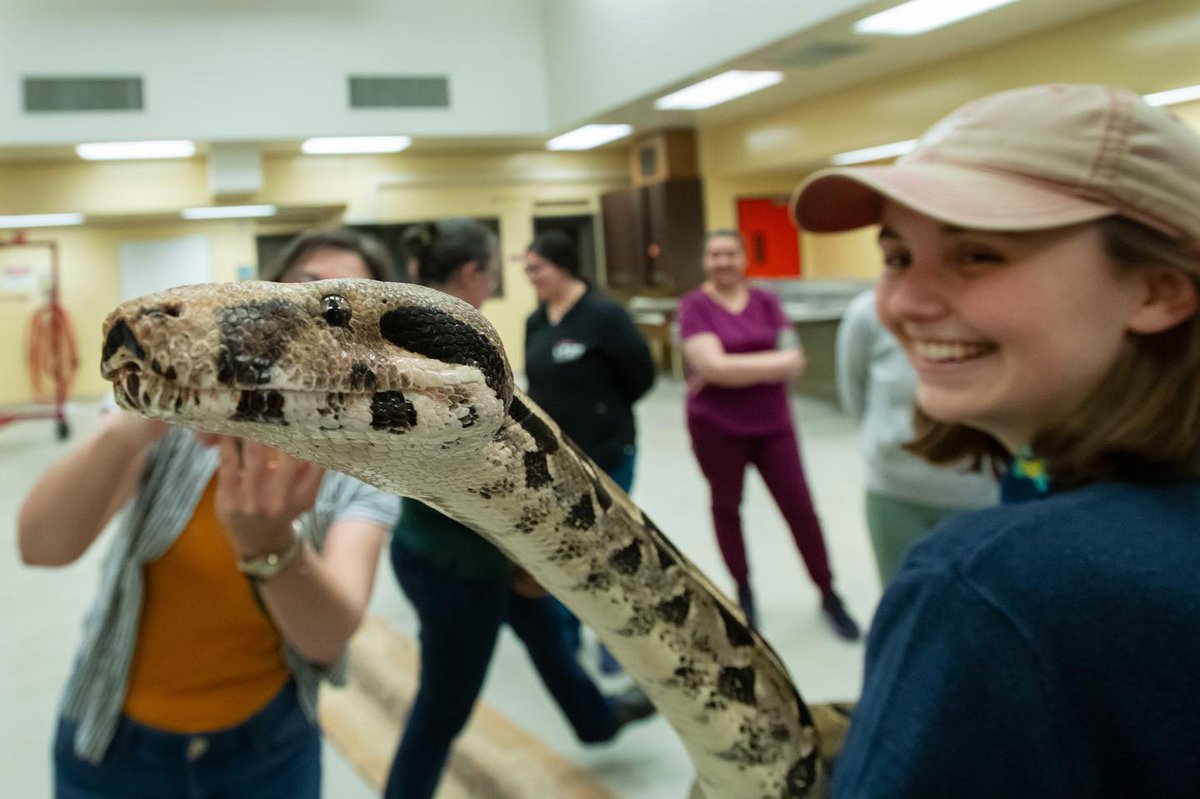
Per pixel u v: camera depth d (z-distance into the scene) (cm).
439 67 1163
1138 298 112
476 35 1181
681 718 161
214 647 184
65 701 188
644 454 873
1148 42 688
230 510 158
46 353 1362
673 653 156
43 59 1011
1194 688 82
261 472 156
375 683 416
